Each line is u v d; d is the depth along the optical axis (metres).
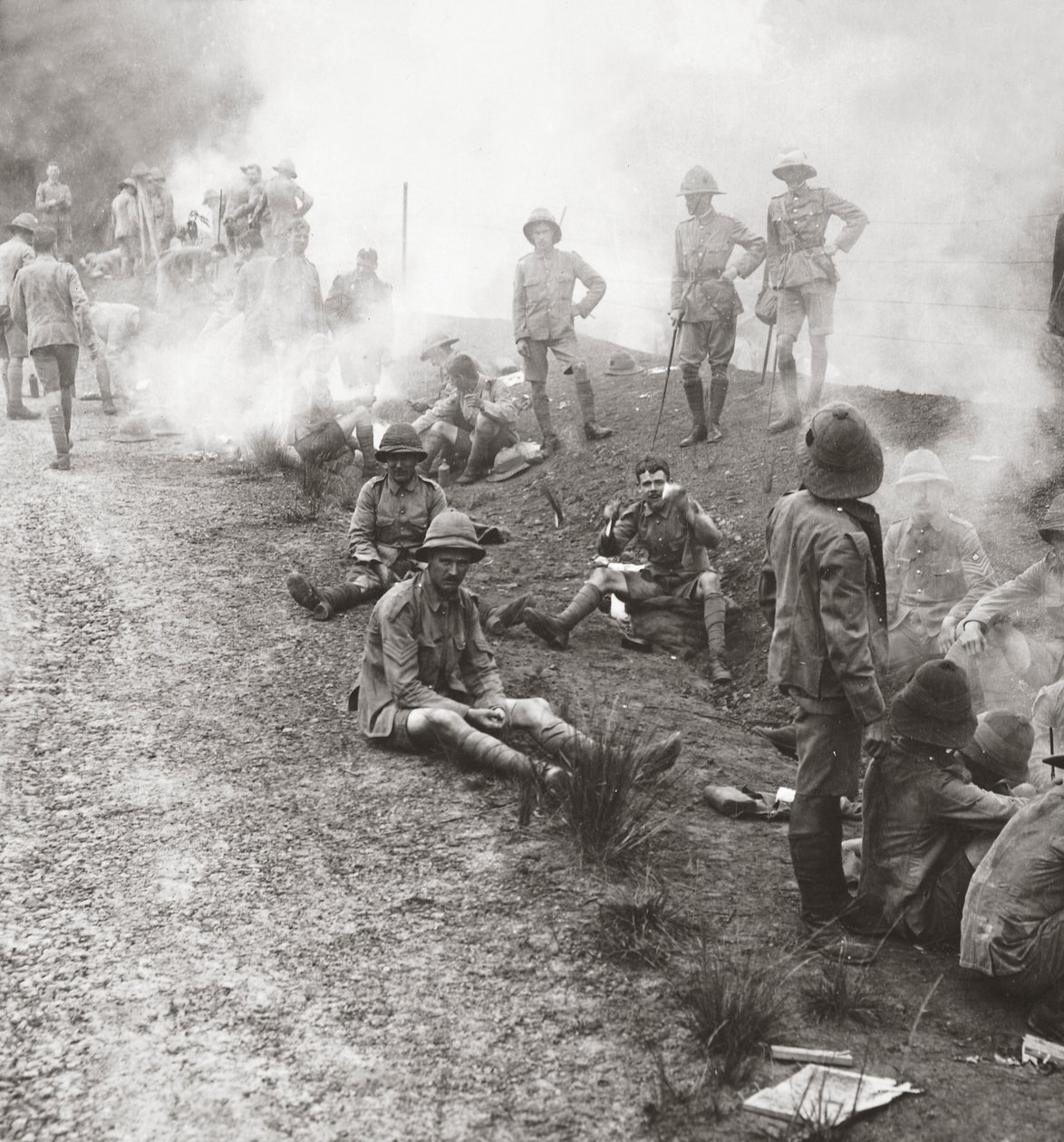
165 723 5.37
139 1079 3.12
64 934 3.77
